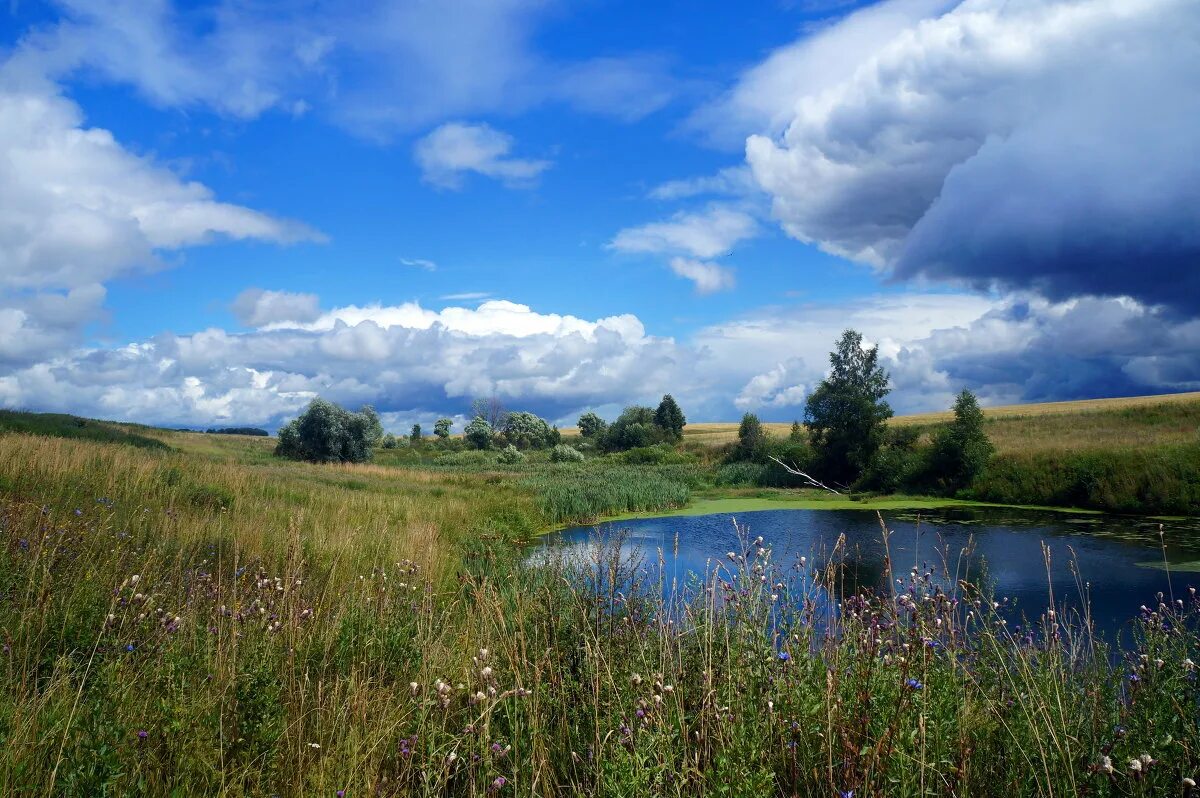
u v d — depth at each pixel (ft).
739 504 104.01
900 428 145.69
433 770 10.19
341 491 70.28
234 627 14.57
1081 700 12.84
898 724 8.99
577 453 215.10
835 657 11.96
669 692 10.94
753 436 162.61
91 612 15.47
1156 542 62.28
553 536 62.08
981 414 113.50
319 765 10.72
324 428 156.46
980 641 14.52
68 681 12.25
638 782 8.73
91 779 8.90
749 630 12.44
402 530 49.16
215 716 11.12
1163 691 11.16
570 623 15.90
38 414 107.96
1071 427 166.91
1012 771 9.92
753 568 14.62
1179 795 8.96
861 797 8.63
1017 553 55.72
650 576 20.92
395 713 12.53
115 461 48.98
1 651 13.33
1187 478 88.02
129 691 11.86
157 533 30.83
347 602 18.49
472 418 276.62
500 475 136.56
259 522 39.45
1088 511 92.17
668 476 146.20
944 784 8.89
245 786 10.25
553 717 12.62
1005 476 109.19
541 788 10.45
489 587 18.67
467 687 12.60
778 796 9.51
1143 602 36.91
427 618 18.15
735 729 9.37
